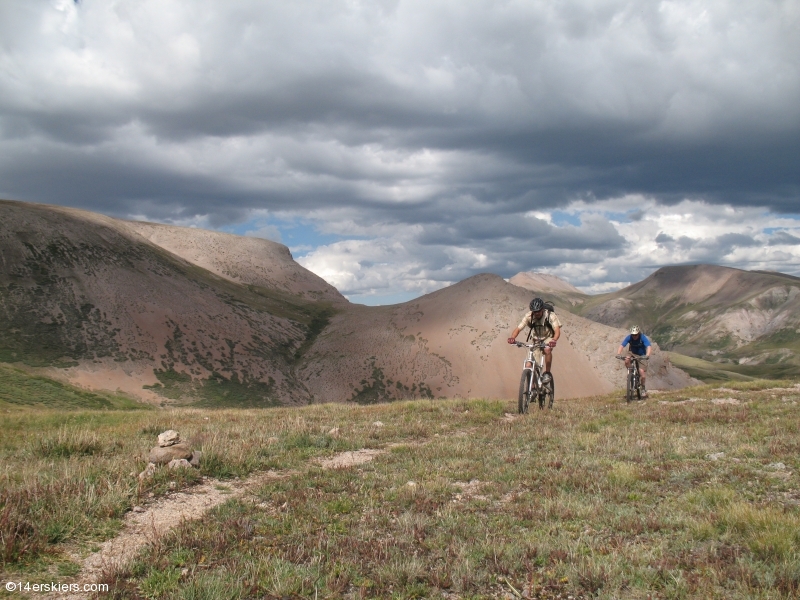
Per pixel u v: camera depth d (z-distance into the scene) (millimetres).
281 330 157250
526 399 12836
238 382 121062
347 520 5812
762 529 5105
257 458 8570
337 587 4312
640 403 15375
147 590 4293
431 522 5746
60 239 136500
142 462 7711
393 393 130875
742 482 6762
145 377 109188
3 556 4602
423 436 10898
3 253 123438
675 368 141250
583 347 133875
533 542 5059
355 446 9820
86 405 61750
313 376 135375
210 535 5301
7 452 9828
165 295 139250
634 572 4465
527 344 13289
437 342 145500
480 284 165375
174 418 16375
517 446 9352
